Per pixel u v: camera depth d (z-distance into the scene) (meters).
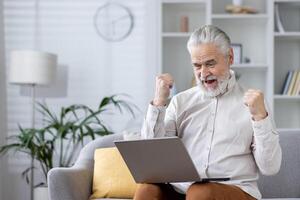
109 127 4.82
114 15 4.89
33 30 4.88
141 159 2.12
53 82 4.47
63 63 4.86
